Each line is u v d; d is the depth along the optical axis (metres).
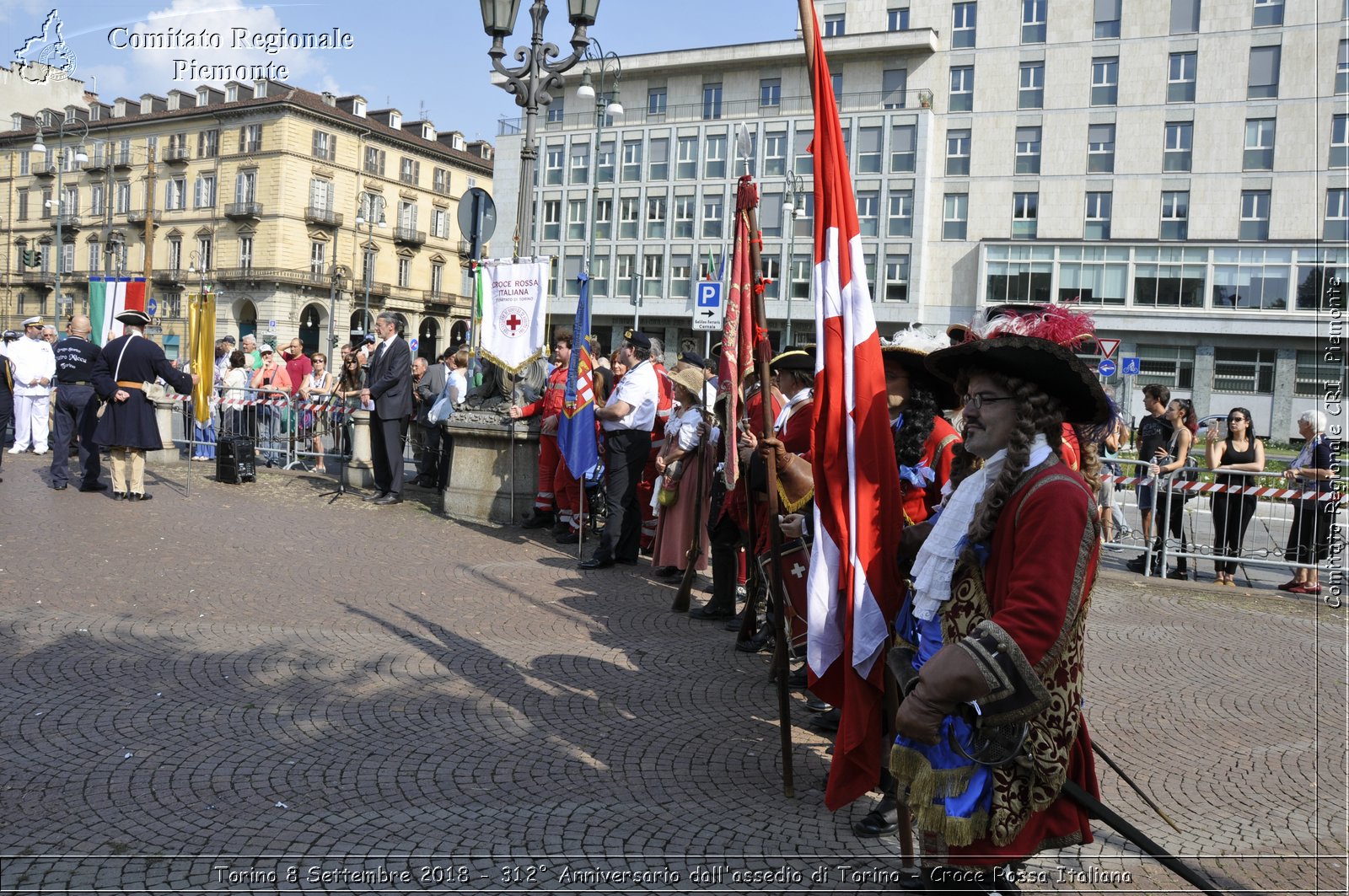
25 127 52.94
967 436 2.71
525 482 10.36
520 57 10.94
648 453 8.46
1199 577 10.03
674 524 7.93
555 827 3.61
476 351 11.32
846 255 3.45
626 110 45.09
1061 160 38.19
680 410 7.88
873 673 3.32
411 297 67.25
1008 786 2.47
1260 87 35.53
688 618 6.84
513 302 10.23
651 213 44.50
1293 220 35.28
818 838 3.62
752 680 5.50
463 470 10.59
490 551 8.85
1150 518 9.88
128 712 4.55
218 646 5.64
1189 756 4.64
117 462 10.76
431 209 68.50
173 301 59.44
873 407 3.38
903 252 40.00
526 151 10.91
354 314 64.44
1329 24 34.50
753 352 5.35
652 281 44.62
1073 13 37.84
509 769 4.12
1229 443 9.96
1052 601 2.35
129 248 59.81
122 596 6.62
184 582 7.09
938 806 2.52
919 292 39.81
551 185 46.41
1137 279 37.06
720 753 4.43
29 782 3.78
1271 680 6.00
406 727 4.54
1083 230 38.09
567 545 9.36
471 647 5.88
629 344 8.78
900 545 3.46
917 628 3.21
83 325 11.38
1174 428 10.20
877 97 40.59
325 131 59.09
